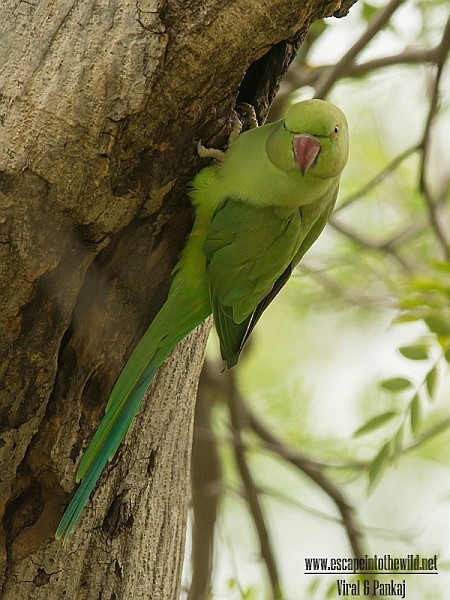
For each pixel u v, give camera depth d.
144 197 6.17
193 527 11.10
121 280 6.56
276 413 14.33
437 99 11.01
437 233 11.89
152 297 6.93
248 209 6.81
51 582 6.78
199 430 11.55
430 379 8.27
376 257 14.18
